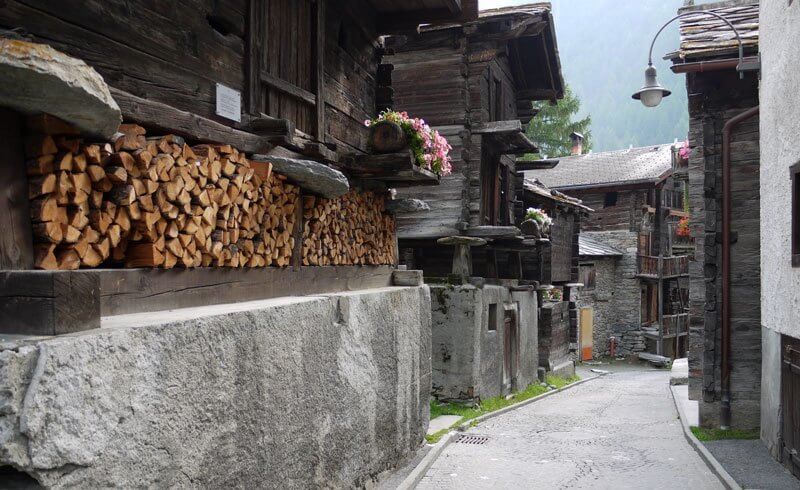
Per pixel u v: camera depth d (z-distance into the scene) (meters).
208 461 3.44
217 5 4.89
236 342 3.75
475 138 13.09
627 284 29.45
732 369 9.78
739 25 10.41
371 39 7.91
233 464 3.69
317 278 6.17
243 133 4.95
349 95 7.34
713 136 9.97
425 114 13.17
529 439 9.70
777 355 8.11
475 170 13.05
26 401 2.34
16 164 3.00
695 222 10.98
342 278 6.78
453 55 13.08
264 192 5.09
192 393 3.31
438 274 14.31
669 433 10.30
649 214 30.41
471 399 12.13
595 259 28.48
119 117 3.16
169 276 3.96
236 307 4.11
